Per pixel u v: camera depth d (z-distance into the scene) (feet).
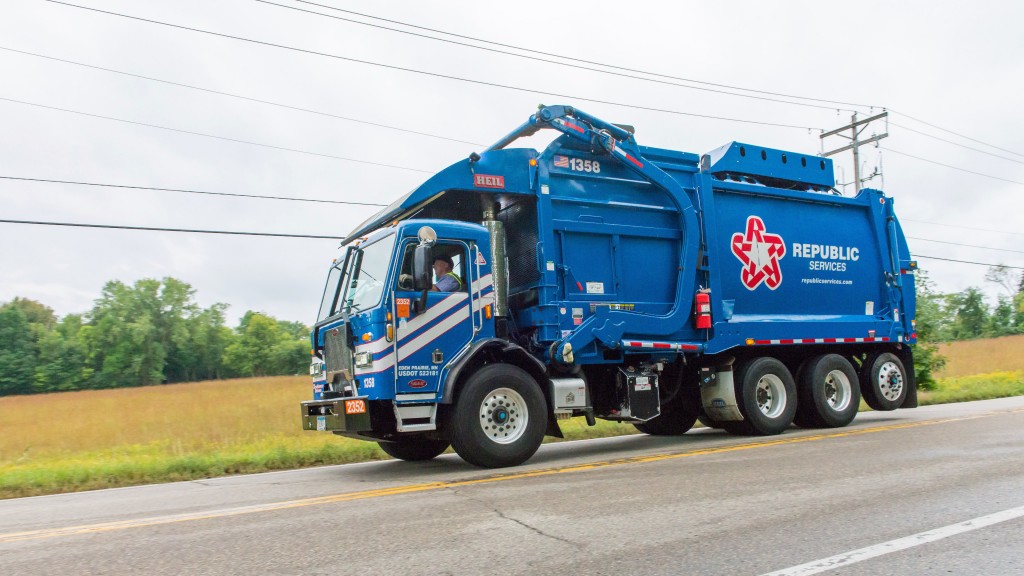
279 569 13.29
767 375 35.55
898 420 39.81
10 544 16.33
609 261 31.99
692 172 35.14
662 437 37.70
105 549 15.38
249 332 335.67
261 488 24.16
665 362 33.73
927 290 69.26
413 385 25.99
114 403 106.32
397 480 24.75
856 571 12.34
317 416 27.99
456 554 13.91
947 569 12.36
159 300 313.53
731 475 22.17
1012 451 24.91
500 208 31.55
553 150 31.07
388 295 25.93
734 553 13.52
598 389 32.55
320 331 30.09
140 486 27.35
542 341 29.48
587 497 19.26
